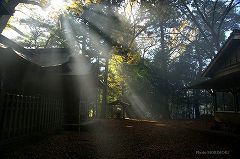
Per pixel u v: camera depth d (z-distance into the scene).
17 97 7.29
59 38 33.72
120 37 28.27
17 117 7.30
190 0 29.41
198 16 36.66
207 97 42.69
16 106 7.21
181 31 41.50
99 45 28.41
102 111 28.25
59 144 8.23
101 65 34.00
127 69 38.59
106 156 6.64
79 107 14.16
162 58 40.16
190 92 44.06
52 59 13.70
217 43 28.67
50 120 10.32
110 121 20.16
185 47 43.69
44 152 6.80
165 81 39.22
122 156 6.68
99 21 26.80
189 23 39.81
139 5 28.28
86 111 17.62
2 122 6.52
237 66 14.73
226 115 14.13
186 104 43.22
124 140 9.76
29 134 8.07
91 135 11.16
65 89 14.20
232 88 14.61
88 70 14.29
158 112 40.12
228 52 15.78
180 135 11.98
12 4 16.08
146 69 38.66
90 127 13.73
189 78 42.53
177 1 28.84
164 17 28.94
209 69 17.81
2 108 6.55
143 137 10.82
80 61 16.22
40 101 9.16
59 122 11.66
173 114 45.16
